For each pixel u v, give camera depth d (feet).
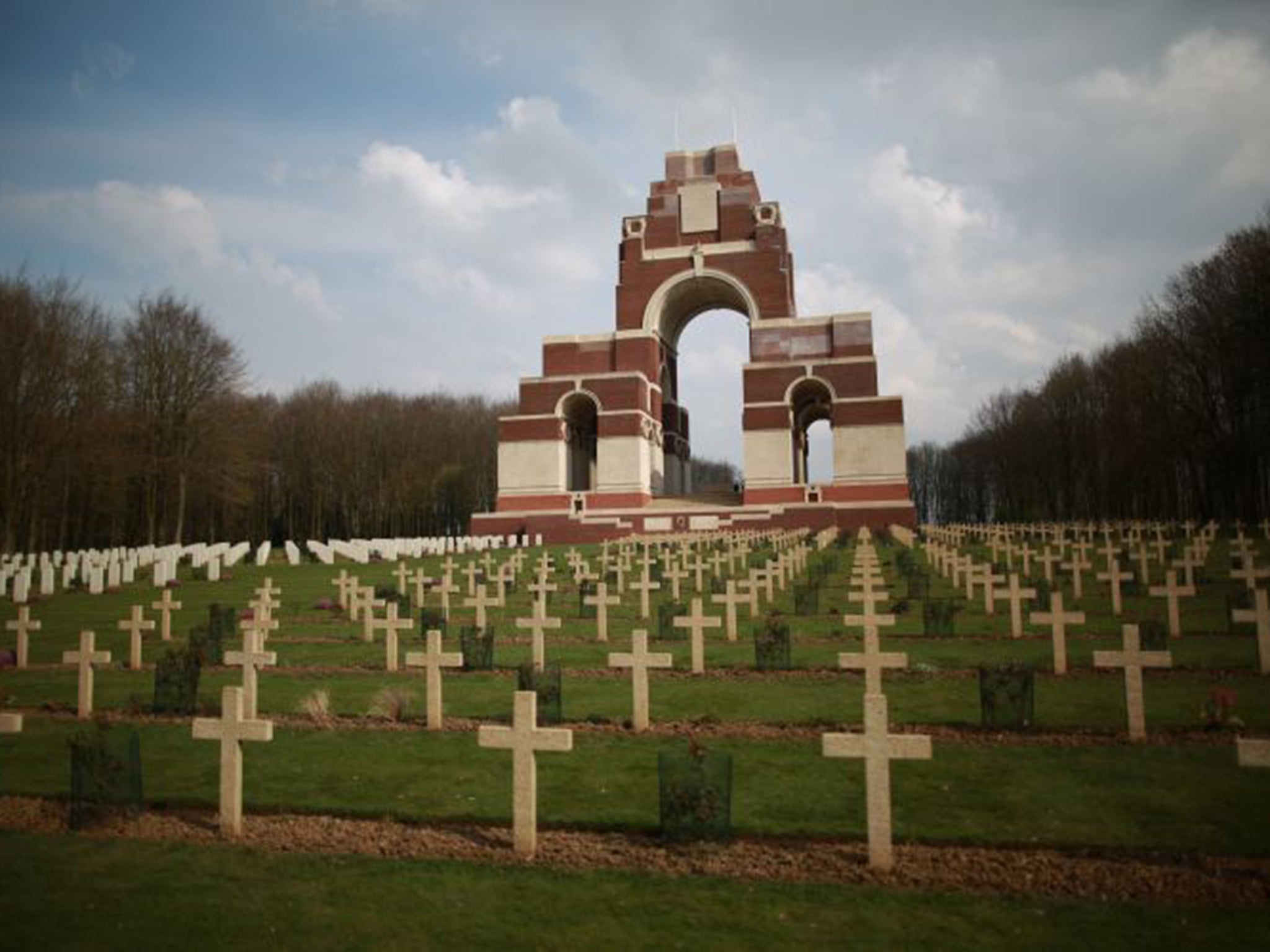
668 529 178.50
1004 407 296.10
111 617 71.92
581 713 35.63
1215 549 100.48
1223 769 26.61
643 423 191.31
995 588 71.77
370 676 45.03
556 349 202.69
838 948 17.06
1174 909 18.26
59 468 144.56
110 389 157.79
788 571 83.10
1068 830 22.66
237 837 23.59
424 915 18.86
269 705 38.68
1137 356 183.01
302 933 18.22
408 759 30.04
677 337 234.17
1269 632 38.68
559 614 67.00
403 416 272.92
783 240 204.13
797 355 192.13
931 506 394.32
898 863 21.12
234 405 178.29
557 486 191.93
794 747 30.32
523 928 18.25
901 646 48.62
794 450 199.11
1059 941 17.07
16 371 132.36
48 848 22.86
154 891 20.22
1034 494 261.03
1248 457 153.38
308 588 92.38
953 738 30.94
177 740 32.99
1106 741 29.91
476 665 46.16
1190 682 37.70
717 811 22.39
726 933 17.78
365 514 264.31
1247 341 145.28
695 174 222.48
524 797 22.16
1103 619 56.39
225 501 194.18
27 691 42.63
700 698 37.93
